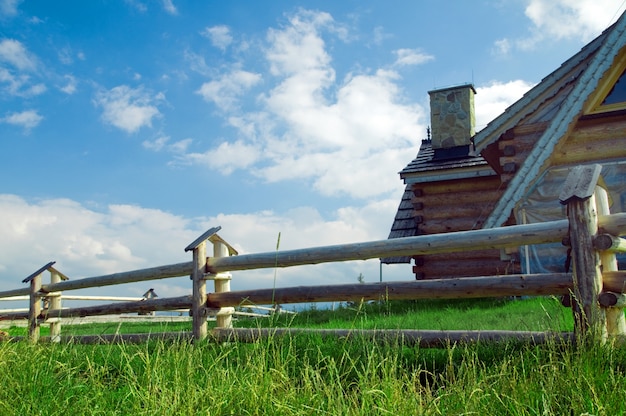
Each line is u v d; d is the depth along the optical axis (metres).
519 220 13.25
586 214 5.21
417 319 8.91
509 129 14.59
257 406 3.71
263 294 7.14
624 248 5.35
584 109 12.65
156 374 4.33
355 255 6.49
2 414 4.05
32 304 10.60
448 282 5.98
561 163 12.97
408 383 3.68
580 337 4.79
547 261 13.18
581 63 13.73
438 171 18.27
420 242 6.10
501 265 17.00
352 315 11.08
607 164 12.55
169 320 18.16
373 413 3.43
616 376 3.83
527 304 10.16
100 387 4.55
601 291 5.14
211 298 7.61
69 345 6.61
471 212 18.30
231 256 7.61
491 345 5.37
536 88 14.17
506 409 3.46
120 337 8.25
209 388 3.94
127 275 8.91
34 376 4.98
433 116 19.95
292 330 6.57
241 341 6.93
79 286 9.95
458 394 3.70
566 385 3.70
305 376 4.05
